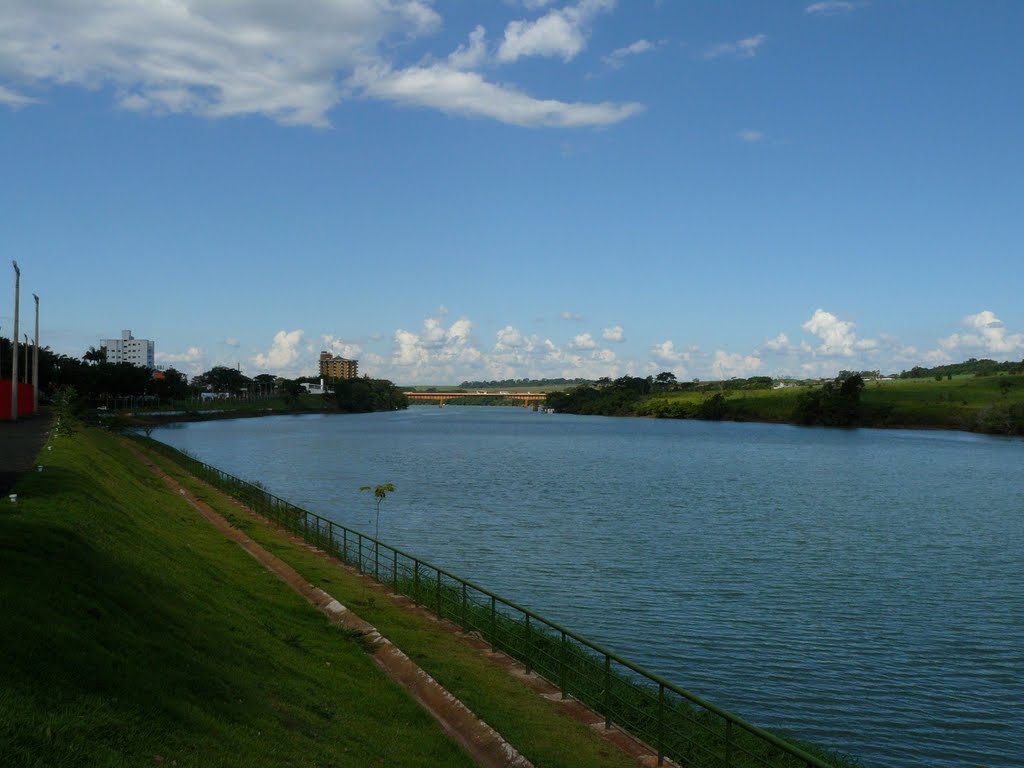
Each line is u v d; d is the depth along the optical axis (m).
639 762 15.12
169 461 68.56
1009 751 23.33
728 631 32.94
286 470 94.88
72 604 13.47
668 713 19.41
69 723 9.65
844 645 31.55
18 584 13.34
